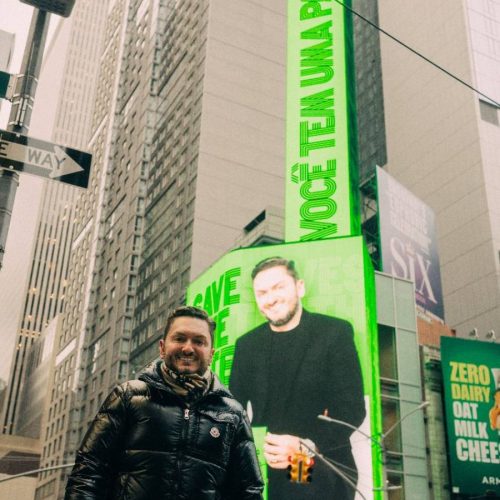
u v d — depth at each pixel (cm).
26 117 878
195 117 9762
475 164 9000
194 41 10675
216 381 473
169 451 431
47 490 12144
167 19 12469
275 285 4222
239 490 459
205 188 8988
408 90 10781
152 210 10562
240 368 4091
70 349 12925
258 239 7044
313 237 4431
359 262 4122
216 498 438
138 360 9444
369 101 11994
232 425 460
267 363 4038
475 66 9562
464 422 4681
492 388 4806
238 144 9512
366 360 3850
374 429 3678
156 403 443
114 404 445
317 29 5000
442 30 10300
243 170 9362
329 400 3819
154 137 11438
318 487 3644
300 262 4231
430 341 5647
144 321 9619
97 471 430
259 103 9956
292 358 3994
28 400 16888
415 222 6122
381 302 4869
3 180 845
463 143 9325
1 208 834
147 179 11238
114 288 11188
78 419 11488
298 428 3812
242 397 4006
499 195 8838
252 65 10200
